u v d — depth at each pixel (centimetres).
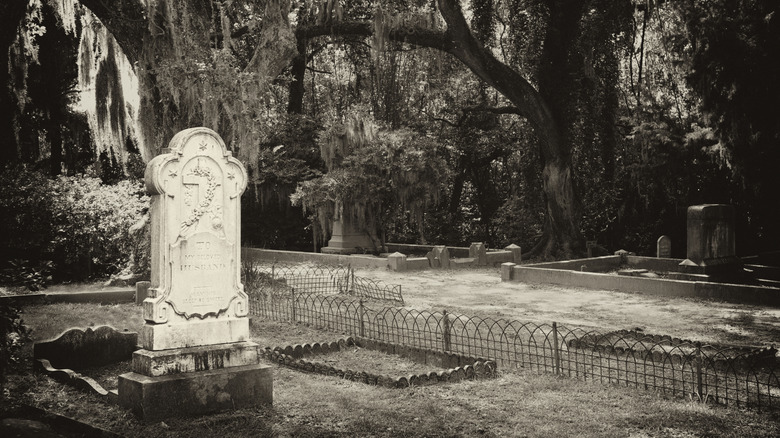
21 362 1038
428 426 794
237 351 880
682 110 3809
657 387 969
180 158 862
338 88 4328
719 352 1006
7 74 2612
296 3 3225
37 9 2761
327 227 3453
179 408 823
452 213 4338
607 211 3872
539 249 3459
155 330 835
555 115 3394
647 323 1583
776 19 2588
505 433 770
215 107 2373
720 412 852
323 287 2216
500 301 1952
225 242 893
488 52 3247
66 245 2153
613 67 3575
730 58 2644
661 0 3169
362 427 792
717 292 1961
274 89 3681
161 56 2394
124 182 2405
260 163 3494
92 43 2852
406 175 3225
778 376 1029
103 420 802
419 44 3291
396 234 4156
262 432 774
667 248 2875
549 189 3409
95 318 1513
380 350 1252
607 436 758
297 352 1197
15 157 2647
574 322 1592
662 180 3450
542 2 3384
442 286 2314
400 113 3988
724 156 2902
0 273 1048
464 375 1024
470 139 4169
